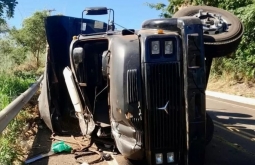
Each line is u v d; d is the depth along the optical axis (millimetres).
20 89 12414
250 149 7082
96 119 6641
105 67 5676
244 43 19359
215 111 12422
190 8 7250
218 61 24250
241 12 18641
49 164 5949
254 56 19766
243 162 6207
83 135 7258
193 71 4965
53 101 8078
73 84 6863
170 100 4957
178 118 5004
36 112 9445
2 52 30297
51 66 8031
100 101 7133
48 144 7184
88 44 6934
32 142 7305
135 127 4938
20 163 5895
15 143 6469
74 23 8531
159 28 5352
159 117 4926
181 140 5059
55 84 8164
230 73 22906
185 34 4992
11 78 14453
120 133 5312
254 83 20797
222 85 22547
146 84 4879
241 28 6477
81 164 5879
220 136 8250
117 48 5207
